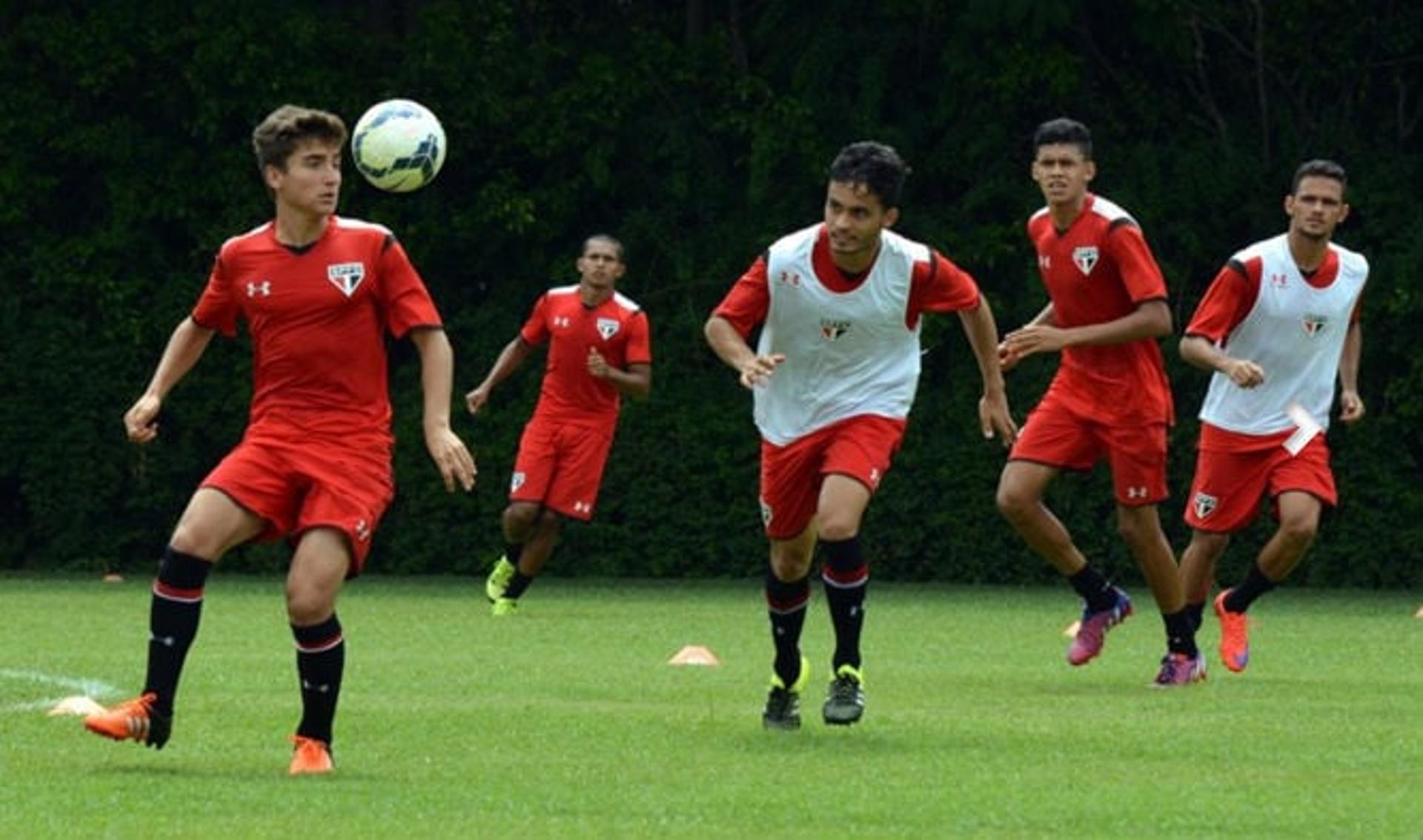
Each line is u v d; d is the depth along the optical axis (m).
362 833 16.91
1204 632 41.53
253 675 29.11
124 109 59.81
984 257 58.28
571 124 59.69
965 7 59.38
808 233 22.83
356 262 20.00
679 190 59.47
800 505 23.34
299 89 58.75
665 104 60.56
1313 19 59.81
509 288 60.06
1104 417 29.53
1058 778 20.11
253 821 17.41
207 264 59.69
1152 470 29.44
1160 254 58.41
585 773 20.20
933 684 29.28
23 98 58.62
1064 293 29.28
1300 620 43.66
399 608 44.72
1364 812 18.28
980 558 56.59
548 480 43.06
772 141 58.84
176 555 19.81
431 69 59.00
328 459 20.02
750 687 28.39
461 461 19.89
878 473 22.80
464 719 24.41
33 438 58.28
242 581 53.62
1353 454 55.62
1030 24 58.12
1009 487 29.97
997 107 59.38
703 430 57.56
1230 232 59.09
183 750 21.61
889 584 56.12
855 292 22.58
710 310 59.06
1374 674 31.56
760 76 60.69
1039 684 29.38
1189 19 59.31
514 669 30.80
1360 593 54.09
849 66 60.19
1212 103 60.72
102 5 58.72
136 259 59.19
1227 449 30.91
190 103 59.41
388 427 20.52
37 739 22.30
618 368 43.53
